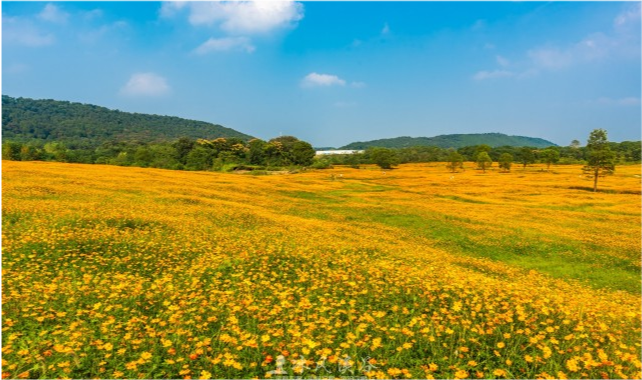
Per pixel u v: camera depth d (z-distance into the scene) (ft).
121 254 45.37
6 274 35.19
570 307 32.53
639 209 151.84
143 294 31.73
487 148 559.38
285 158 470.80
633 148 571.28
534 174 343.87
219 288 35.78
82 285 33.06
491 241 85.61
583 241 88.28
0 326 24.71
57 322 26.20
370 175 342.44
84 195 91.04
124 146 521.65
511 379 21.27
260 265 43.88
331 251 54.70
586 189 222.89
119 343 23.25
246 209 91.81
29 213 62.75
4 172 125.39
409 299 33.83
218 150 473.26
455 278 39.14
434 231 94.48
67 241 47.83
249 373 20.72
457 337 26.21
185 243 51.98
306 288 36.96
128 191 105.91
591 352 24.80
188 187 129.90
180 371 19.66
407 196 173.06
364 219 107.45
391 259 52.60
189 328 24.94
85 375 20.21
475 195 189.98
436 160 642.63
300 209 113.29
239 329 24.43
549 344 25.40
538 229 100.73
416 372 21.43
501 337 26.00
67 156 394.32
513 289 36.52
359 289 35.73
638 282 62.28
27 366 20.36
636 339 28.55
